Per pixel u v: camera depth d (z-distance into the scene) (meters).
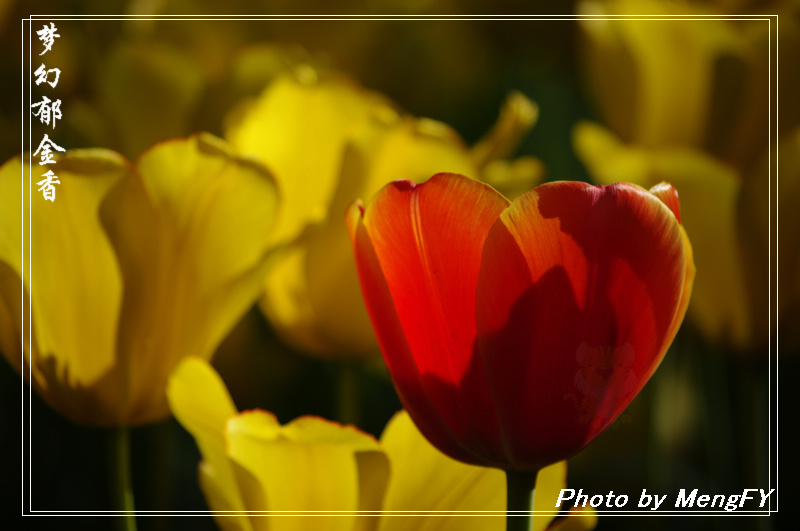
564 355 0.51
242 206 0.57
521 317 0.51
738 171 0.71
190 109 0.69
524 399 0.52
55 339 0.57
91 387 0.57
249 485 0.54
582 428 0.52
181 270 0.57
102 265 0.56
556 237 0.51
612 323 0.51
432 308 0.52
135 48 0.70
